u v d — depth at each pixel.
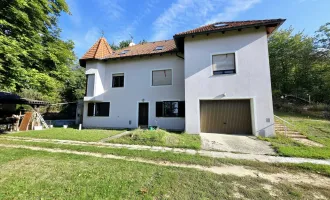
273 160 5.70
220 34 10.88
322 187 3.71
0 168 4.43
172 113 13.35
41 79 9.55
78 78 26.89
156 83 14.23
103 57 15.66
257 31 10.25
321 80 18.31
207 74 10.80
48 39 11.22
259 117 9.59
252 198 3.14
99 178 3.86
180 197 3.11
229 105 10.58
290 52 21.17
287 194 3.33
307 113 14.35
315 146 7.27
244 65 10.23
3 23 7.61
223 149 7.17
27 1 8.62
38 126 13.76
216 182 3.82
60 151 6.59
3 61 7.74
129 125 14.36
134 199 2.99
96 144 8.07
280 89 21.03
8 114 15.04
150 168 4.62
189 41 11.44
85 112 15.64
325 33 19.53
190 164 5.21
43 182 3.60
